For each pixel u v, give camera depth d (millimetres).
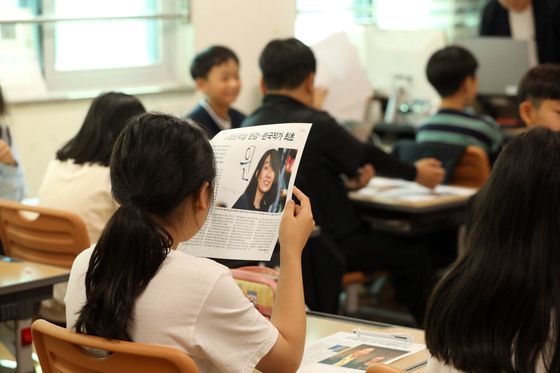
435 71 4488
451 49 4500
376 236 3936
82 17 4480
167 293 1529
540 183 1396
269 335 1572
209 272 1551
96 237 2914
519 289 1378
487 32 5797
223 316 1537
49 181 3033
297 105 3518
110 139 2953
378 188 4258
